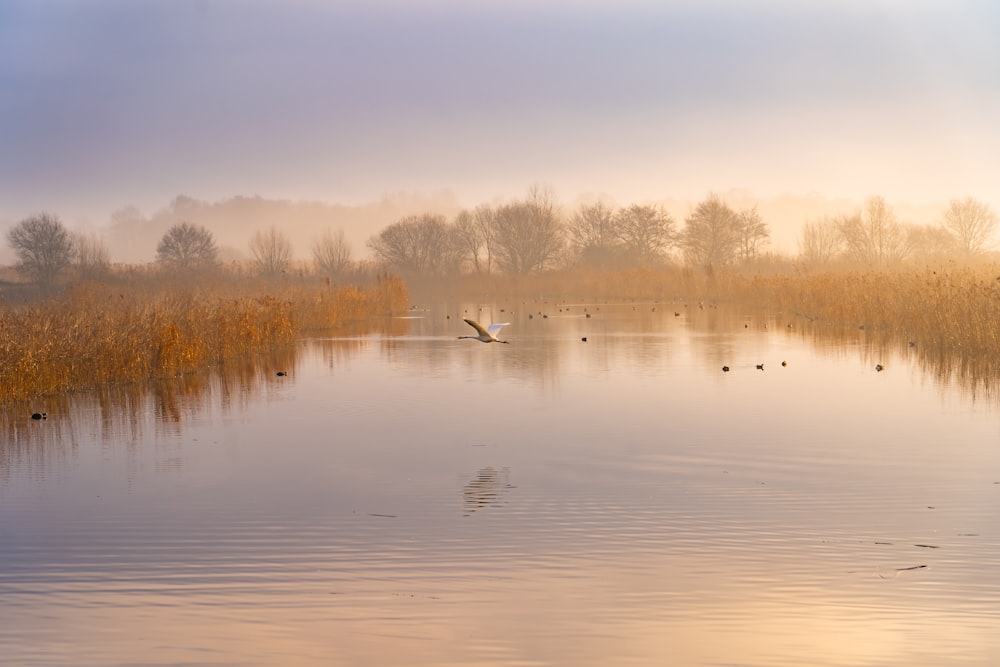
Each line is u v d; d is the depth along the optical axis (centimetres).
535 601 1238
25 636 1159
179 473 1953
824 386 2920
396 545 1467
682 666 1062
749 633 1134
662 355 3856
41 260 9944
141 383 3184
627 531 1513
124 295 6281
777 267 10188
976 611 1180
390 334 5200
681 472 1889
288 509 1678
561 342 4512
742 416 2458
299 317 5494
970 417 2366
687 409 2580
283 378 3322
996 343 3391
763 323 5425
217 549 1460
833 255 12756
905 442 2103
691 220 12519
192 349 3512
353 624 1180
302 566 1380
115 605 1248
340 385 3147
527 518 1596
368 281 10888
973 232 11856
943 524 1519
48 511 1681
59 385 2988
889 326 4550
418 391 3000
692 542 1453
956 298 3819
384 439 2262
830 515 1577
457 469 1952
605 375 3288
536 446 2153
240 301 5022
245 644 1133
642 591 1262
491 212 14312
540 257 12600
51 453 2147
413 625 1173
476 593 1268
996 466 1877
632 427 2345
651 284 8825
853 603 1211
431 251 12438
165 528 1571
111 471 1975
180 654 1111
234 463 2036
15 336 3020
